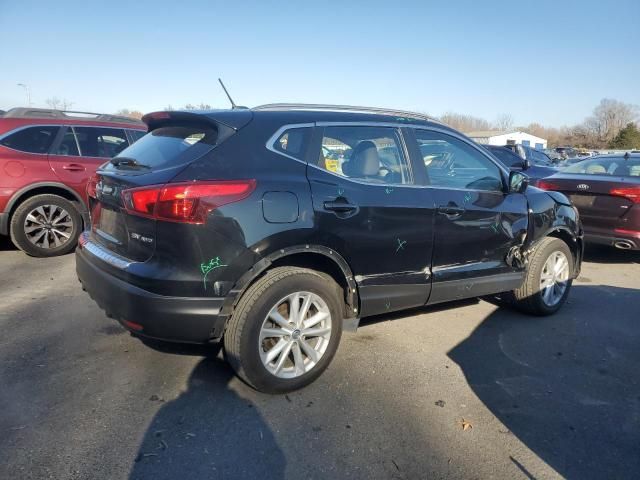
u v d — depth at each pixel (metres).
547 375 3.69
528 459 2.71
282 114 3.42
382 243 3.57
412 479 2.52
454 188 4.06
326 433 2.86
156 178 2.96
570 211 5.09
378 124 3.78
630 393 3.47
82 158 6.61
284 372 3.24
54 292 5.01
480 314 4.90
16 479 2.38
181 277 2.87
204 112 3.34
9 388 3.19
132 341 3.93
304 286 3.22
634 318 4.95
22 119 6.35
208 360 3.66
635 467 2.69
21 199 6.22
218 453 2.65
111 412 2.97
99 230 3.51
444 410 3.15
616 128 94.38
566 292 5.06
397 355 3.89
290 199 3.13
